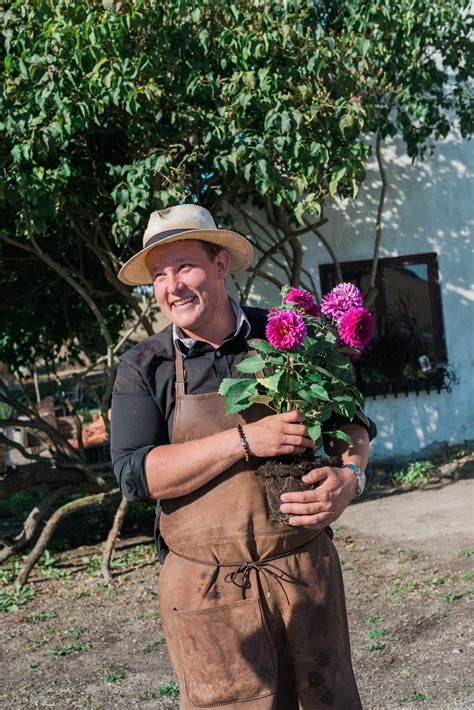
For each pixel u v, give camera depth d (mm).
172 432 2174
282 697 2172
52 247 8055
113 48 5469
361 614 4895
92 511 9039
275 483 2062
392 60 7352
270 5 6082
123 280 2443
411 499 7816
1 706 4090
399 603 4980
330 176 6230
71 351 9273
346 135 6047
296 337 2018
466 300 9320
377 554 6109
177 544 2160
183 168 6051
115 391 2219
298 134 5879
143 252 2129
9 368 8891
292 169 6062
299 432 2023
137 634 5023
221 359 2186
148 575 6359
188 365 2186
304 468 2062
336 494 2068
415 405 9266
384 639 4445
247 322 2227
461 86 9156
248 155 5887
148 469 2068
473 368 9281
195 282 2131
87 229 7703
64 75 5402
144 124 5988
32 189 5637
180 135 6117
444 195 9289
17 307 8562
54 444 8109
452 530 6523
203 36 5805
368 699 3756
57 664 4633
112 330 9406
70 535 8055
